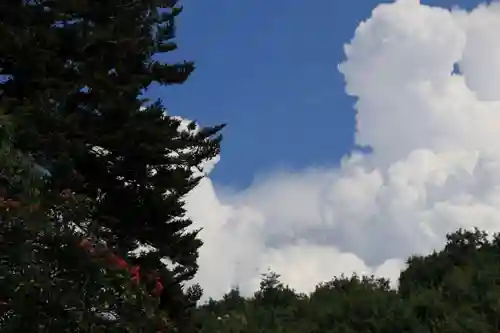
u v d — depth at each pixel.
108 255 7.78
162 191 22.23
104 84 20.42
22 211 7.15
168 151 22.28
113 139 20.62
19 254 7.06
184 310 21.77
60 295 7.07
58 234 7.39
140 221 21.69
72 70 20.22
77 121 19.44
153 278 10.30
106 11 21.73
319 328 35.94
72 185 18.86
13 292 6.93
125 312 7.57
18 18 18.97
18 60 18.30
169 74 22.59
